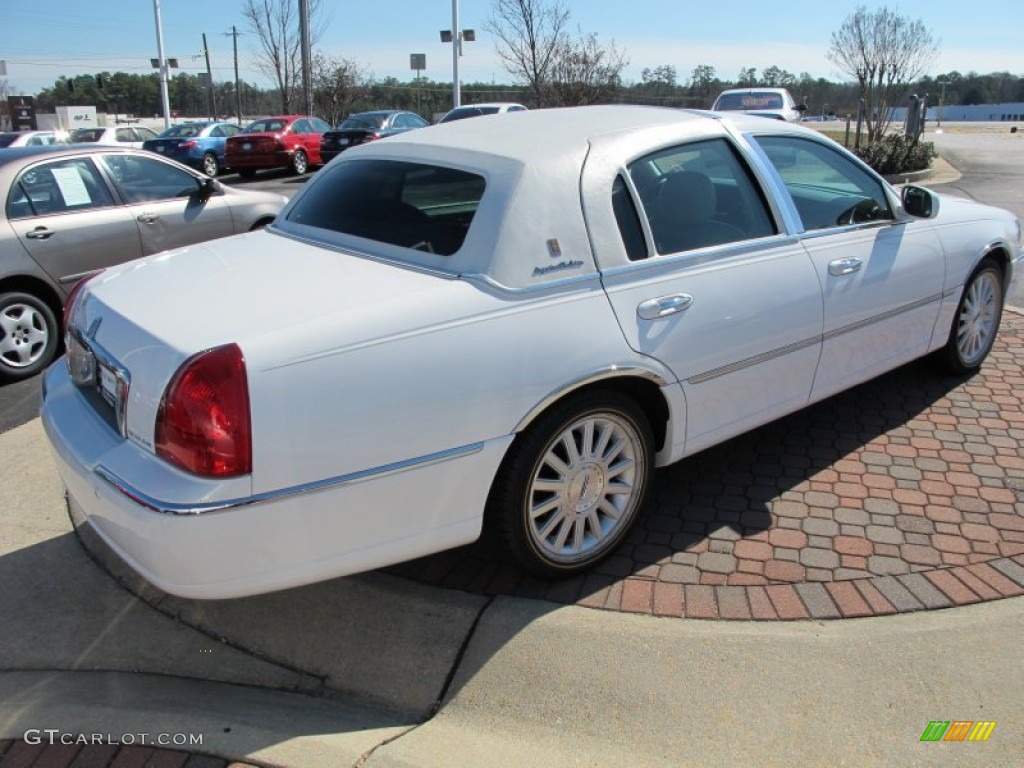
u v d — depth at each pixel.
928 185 15.20
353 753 2.41
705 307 3.23
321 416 2.42
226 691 2.71
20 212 6.00
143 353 2.52
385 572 3.27
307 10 28.59
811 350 3.73
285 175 22.20
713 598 3.00
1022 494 3.69
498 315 2.72
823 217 3.88
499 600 3.03
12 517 3.80
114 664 2.85
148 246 6.71
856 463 4.04
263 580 2.46
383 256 3.05
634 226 3.12
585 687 2.61
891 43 20.30
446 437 2.62
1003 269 5.10
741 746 2.38
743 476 3.94
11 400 5.59
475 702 2.59
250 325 2.48
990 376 5.13
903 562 3.19
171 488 2.35
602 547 3.20
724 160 3.55
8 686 2.75
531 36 20.55
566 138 3.18
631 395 3.26
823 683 2.57
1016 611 2.86
